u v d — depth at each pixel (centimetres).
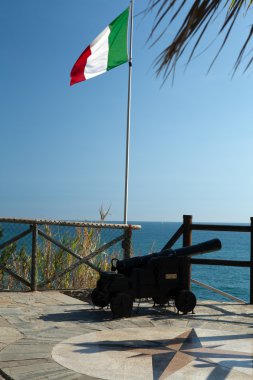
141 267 655
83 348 454
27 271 931
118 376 371
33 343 473
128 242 874
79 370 385
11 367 392
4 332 525
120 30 1170
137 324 583
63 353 436
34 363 404
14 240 839
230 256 4119
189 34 230
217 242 676
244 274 2770
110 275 638
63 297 783
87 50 1134
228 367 395
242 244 6525
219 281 2398
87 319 609
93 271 946
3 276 931
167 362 408
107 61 1161
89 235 960
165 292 656
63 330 539
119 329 548
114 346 464
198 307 716
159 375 373
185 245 802
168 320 611
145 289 645
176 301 654
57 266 928
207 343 480
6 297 773
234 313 671
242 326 579
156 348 457
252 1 246
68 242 945
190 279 793
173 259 662
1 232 934
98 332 531
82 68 1140
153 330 545
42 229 928
